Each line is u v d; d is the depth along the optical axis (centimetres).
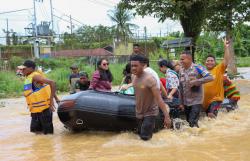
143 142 661
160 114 736
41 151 633
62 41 4856
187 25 1694
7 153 627
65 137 739
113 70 2500
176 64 891
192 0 1556
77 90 966
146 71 651
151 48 4525
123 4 1639
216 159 548
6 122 959
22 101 1530
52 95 749
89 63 3553
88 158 575
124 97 755
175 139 679
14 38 4503
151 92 652
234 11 1748
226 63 829
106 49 4128
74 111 727
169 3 1534
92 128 755
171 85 783
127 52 4191
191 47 1655
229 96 961
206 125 787
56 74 2297
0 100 1600
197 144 643
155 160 549
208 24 1828
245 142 646
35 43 3950
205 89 843
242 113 927
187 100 765
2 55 4009
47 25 4638
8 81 2030
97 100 735
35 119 777
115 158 567
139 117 676
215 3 1675
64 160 571
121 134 732
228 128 766
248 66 4569
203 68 754
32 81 760
